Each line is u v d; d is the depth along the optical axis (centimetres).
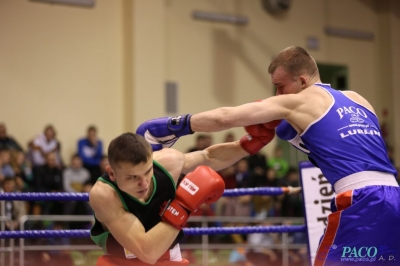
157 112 860
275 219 657
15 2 807
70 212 638
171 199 226
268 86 976
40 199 328
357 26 1070
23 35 810
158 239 208
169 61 892
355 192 228
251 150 256
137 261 223
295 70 254
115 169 206
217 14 935
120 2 871
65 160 823
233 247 620
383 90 1081
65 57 834
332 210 240
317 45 1022
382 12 1086
